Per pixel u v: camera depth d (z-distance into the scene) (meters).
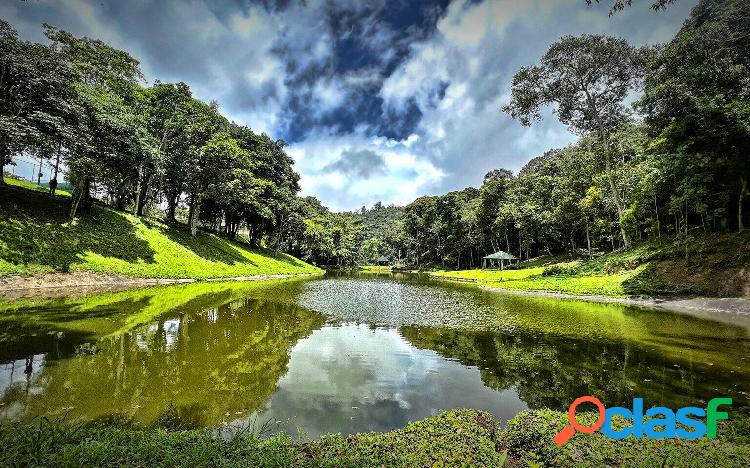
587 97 30.70
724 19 20.20
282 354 8.55
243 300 17.05
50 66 19.03
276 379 6.92
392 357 8.66
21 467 3.15
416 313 15.20
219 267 30.16
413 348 9.51
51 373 6.55
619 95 29.62
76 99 19.98
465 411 5.21
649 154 27.69
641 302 18.69
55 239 19.98
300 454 3.87
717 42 19.94
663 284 19.48
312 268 50.69
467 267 65.25
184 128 31.17
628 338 10.71
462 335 11.07
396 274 56.84
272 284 27.03
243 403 5.78
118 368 6.97
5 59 17.36
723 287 17.36
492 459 3.87
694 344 9.99
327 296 20.66
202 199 38.19
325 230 61.88
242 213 44.22
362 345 9.73
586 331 11.67
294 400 6.00
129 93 28.34
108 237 23.70
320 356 8.60
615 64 28.31
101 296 15.66
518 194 50.19
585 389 6.67
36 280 16.92
